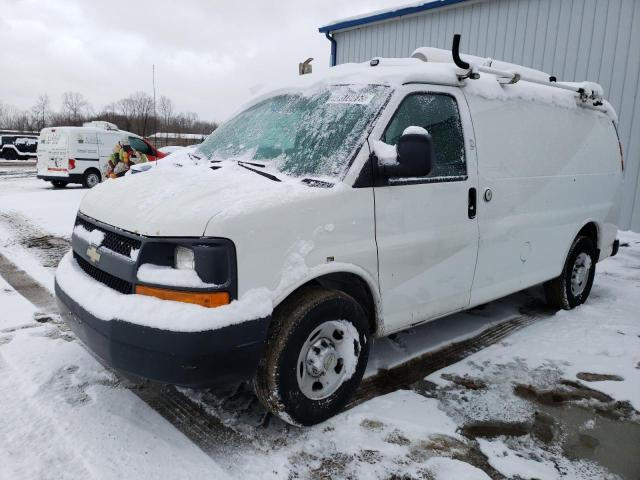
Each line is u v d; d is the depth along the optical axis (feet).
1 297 16.30
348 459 8.80
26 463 8.29
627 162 28.99
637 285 20.15
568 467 8.85
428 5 35.99
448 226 11.65
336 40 43.83
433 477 8.42
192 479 8.11
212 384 8.40
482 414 10.40
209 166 11.32
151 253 8.59
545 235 14.73
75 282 9.86
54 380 10.95
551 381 11.87
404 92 10.94
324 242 9.43
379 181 10.23
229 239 8.29
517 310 16.80
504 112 13.30
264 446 9.07
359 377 10.32
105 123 53.57
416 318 11.42
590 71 29.78
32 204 37.99
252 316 8.40
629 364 12.76
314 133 11.00
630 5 27.94
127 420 9.64
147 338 8.14
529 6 31.83
